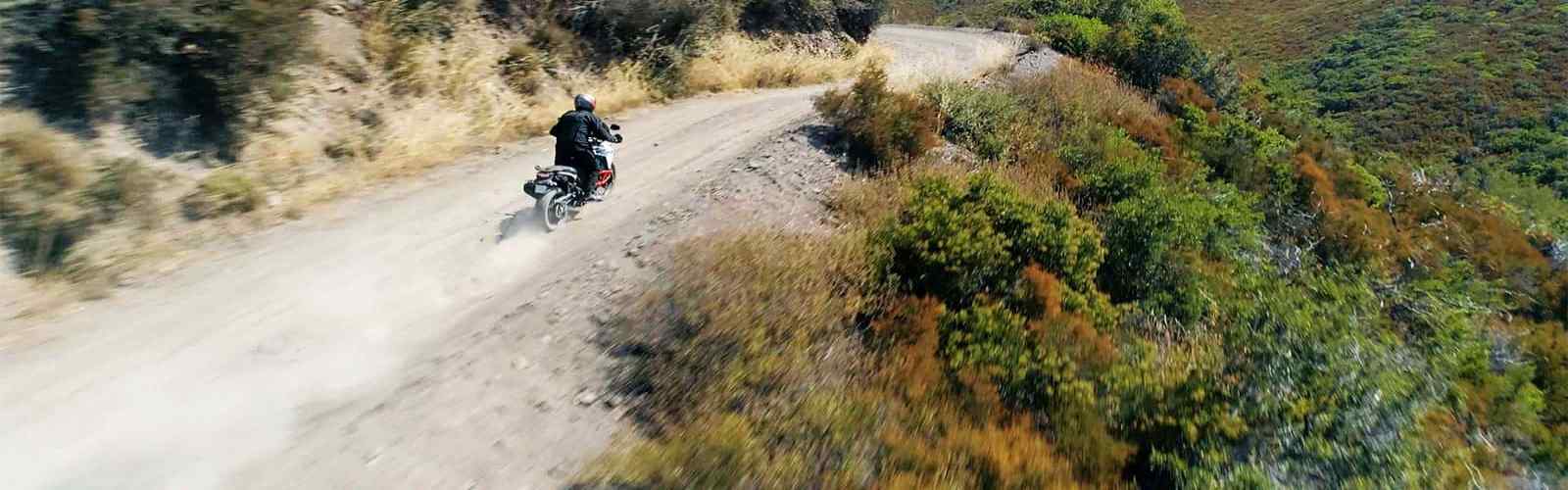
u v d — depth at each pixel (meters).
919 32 38.47
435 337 6.16
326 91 10.19
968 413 5.91
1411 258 15.48
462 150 11.37
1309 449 6.30
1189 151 16.53
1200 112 21.19
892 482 4.81
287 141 9.29
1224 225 12.20
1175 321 8.93
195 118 8.51
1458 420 8.54
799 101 17.55
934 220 8.09
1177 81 24.25
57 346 5.43
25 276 6.08
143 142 7.96
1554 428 10.30
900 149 11.66
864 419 5.33
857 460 4.98
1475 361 10.56
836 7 26.88
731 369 5.66
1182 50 26.48
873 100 12.30
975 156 12.42
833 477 4.79
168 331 5.82
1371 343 8.35
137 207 7.18
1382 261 14.46
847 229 8.74
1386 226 16.89
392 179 9.95
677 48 18.11
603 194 9.34
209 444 4.62
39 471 4.20
